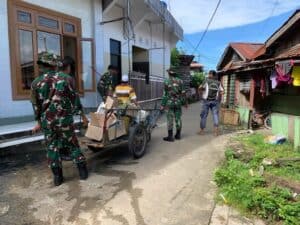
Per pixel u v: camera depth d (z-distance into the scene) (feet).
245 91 44.86
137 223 13.39
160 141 29.45
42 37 31.04
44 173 19.53
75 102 17.83
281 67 27.76
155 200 15.69
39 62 17.03
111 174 19.48
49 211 14.42
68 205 15.02
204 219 13.79
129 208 14.75
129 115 23.20
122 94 26.84
